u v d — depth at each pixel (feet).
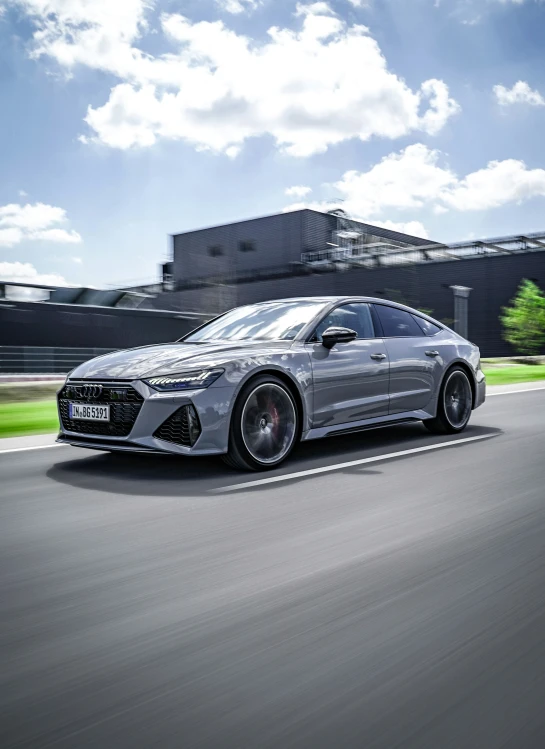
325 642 6.72
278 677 6.05
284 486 13.88
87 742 5.14
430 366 19.85
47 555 9.63
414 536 10.34
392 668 6.18
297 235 159.94
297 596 7.94
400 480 14.38
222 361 15.02
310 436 16.58
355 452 17.75
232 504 12.44
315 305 18.44
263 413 15.46
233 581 8.47
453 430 20.86
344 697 5.70
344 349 17.60
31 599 7.99
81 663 6.37
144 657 6.47
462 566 8.94
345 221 167.63
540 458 16.79
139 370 14.94
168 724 5.36
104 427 15.10
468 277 120.98
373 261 136.46
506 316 116.16
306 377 16.35
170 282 175.63
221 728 5.29
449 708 5.51
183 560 9.31
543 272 111.96
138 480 14.58
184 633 6.98
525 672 6.08
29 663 6.39
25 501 12.91
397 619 7.26
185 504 12.48
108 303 118.01
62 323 105.81
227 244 173.58
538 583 8.30
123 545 10.05
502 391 36.11
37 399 37.65
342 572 8.74
